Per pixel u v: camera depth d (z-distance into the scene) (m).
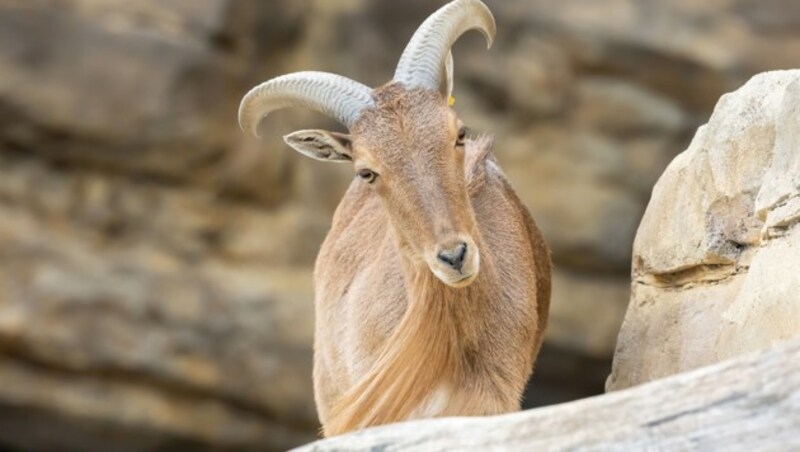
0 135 64.50
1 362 63.44
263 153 65.88
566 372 66.75
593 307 66.00
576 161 66.06
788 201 21.42
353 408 23.98
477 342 24.19
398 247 24.12
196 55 65.25
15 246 63.41
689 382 16.27
